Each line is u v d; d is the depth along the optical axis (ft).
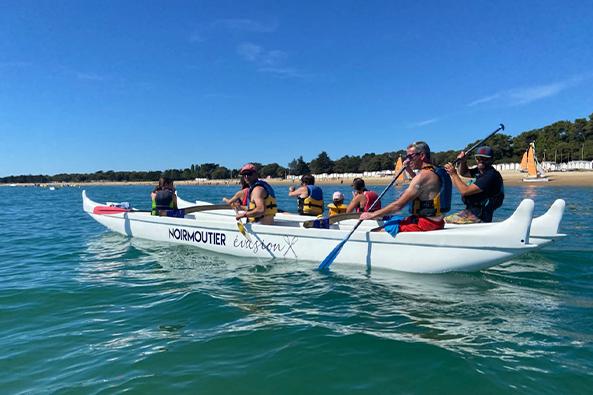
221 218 30.40
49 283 15.92
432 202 15.72
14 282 16.16
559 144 231.91
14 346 10.16
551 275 16.11
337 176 312.50
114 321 11.74
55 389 8.09
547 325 10.91
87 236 28.58
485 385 7.91
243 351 9.61
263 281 15.67
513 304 12.71
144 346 9.98
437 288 14.46
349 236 17.03
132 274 17.22
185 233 22.82
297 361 9.07
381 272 16.55
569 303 12.77
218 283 15.49
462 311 12.11
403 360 9.02
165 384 8.20
